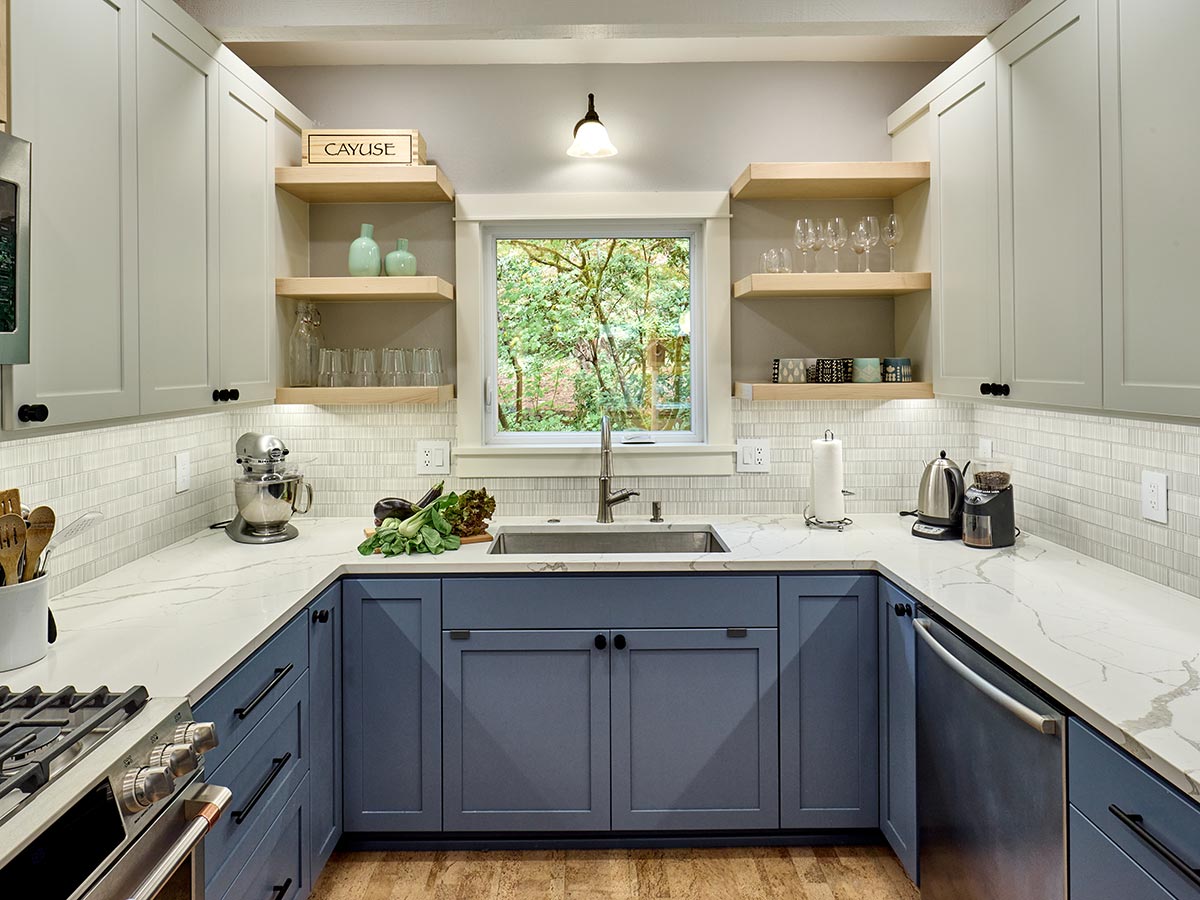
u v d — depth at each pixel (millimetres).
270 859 1766
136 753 1123
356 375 2760
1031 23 1997
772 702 2309
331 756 2205
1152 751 1140
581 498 2949
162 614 1808
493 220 2900
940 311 2562
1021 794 1514
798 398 2664
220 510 2826
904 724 2111
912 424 2967
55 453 1942
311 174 2598
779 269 2762
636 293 3033
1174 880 1110
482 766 2322
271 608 1852
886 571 2213
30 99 1404
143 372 1782
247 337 2365
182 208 1967
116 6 1670
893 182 2695
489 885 2229
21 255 1306
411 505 2594
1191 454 1895
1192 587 1901
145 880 1074
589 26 2260
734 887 2213
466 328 2904
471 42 2734
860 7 2244
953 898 1812
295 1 2219
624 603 2295
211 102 2125
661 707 2314
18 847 887
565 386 3041
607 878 2258
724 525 2779
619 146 2924
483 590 2291
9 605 1466
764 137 2924
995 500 2408
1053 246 1917
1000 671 1582
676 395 3043
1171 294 1521
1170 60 1511
